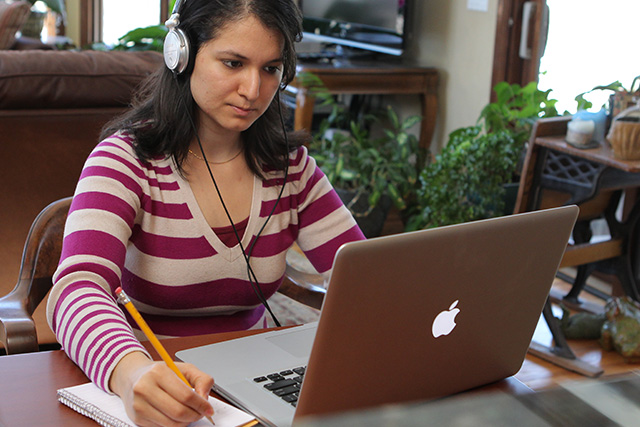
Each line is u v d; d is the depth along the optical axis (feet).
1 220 5.95
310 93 12.02
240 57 3.68
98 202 3.70
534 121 9.49
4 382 3.09
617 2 9.80
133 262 4.08
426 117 12.84
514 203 10.50
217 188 4.03
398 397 2.92
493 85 11.55
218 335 3.70
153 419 2.71
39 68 6.19
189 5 3.78
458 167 10.18
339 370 2.65
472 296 2.90
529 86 10.39
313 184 4.54
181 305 4.14
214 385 3.13
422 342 2.84
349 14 13.53
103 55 6.62
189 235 4.04
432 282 2.71
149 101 4.19
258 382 3.17
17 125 6.13
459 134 10.76
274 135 4.32
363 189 11.74
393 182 11.94
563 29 10.74
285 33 3.74
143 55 6.86
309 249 4.58
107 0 19.40
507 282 3.01
